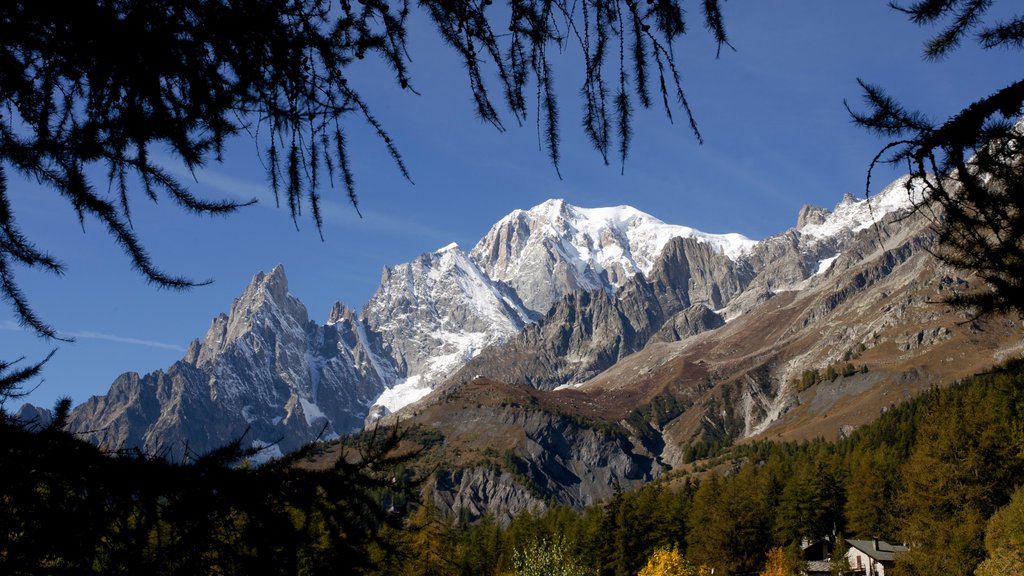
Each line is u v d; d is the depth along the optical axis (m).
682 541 116.62
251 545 5.57
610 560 105.38
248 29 6.13
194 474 5.38
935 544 66.44
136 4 5.90
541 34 6.37
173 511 5.35
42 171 6.23
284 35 6.30
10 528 5.07
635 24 6.16
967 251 7.15
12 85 6.06
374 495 5.96
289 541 5.59
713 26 6.04
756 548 109.88
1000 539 54.00
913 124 7.04
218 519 5.49
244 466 5.67
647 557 105.00
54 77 6.27
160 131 6.33
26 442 5.07
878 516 99.81
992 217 6.89
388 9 6.43
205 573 5.48
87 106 6.47
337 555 5.72
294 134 6.79
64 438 5.17
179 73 6.35
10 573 5.04
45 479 5.14
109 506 5.21
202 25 6.05
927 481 72.50
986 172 6.89
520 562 70.00
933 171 7.17
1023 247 6.83
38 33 5.77
